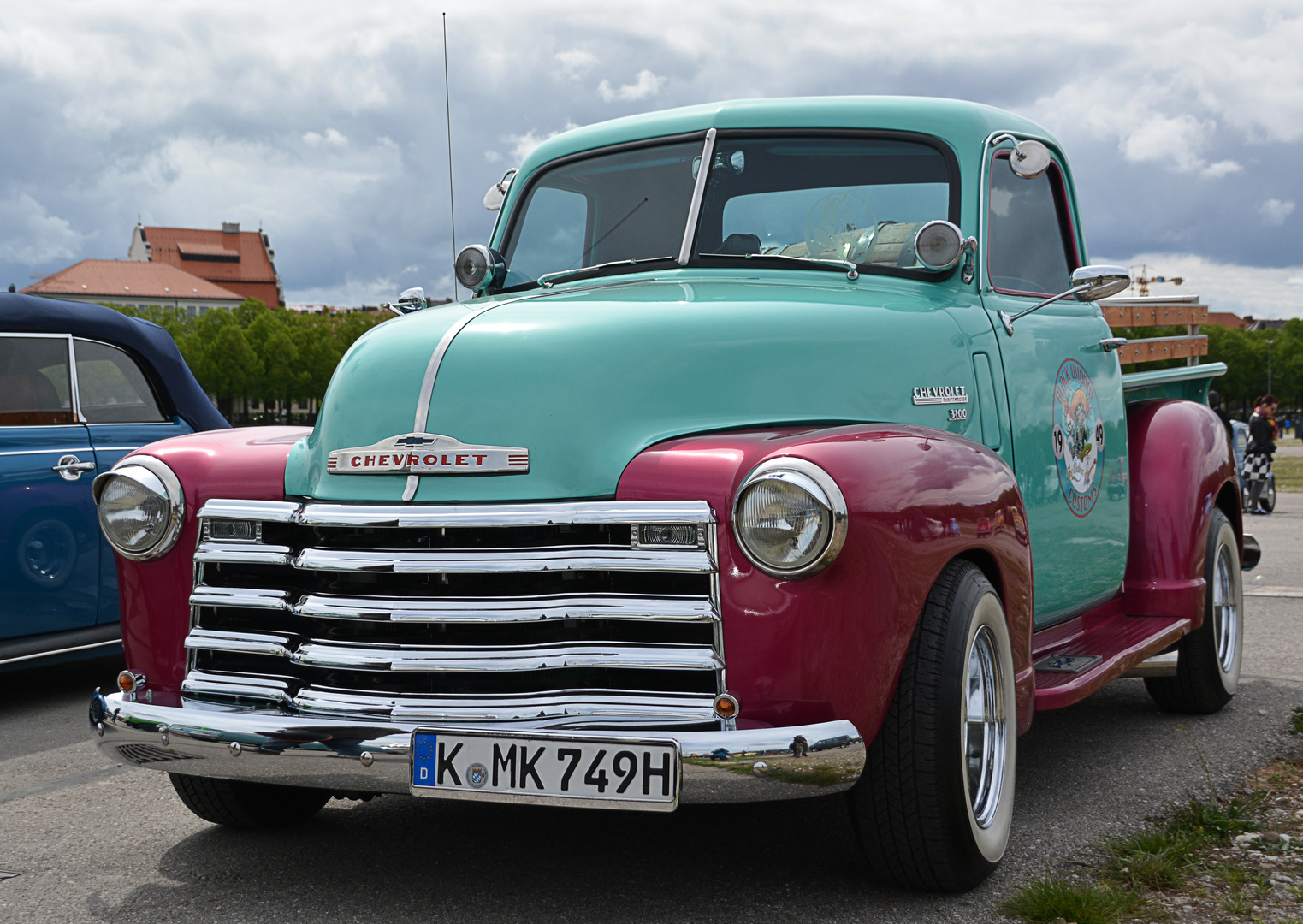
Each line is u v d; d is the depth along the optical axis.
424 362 2.94
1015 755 3.16
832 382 3.08
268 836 3.52
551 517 2.65
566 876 3.10
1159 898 2.92
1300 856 3.21
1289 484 25.14
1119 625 4.59
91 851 3.42
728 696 2.57
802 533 2.53
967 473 2.96
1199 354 5.91
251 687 2.86
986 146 3.93
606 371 2.85
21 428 5.63
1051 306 4.29
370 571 2.72
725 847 3.30
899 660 2.70
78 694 6.02
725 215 3.88
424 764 2.59
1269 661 6.16
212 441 3.19
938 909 2.85
